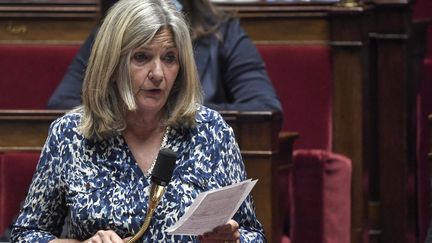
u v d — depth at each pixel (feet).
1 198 35.37
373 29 43.88
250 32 42.83
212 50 37.96
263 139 33.14
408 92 44.37
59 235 26.32
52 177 25.52
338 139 42.50
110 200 24.98
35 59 42.86
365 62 42.86
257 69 38.22
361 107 42.47
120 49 24.81
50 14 42.70
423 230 44.68
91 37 37.65
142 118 25.54
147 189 25.08
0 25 42.86
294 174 40.22
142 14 24.72
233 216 25.75
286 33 42.73
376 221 44.01
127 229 24.77
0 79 42.83
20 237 25.70
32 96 42.86
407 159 44.09
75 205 25.02
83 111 25.75
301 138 42.63
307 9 42.52
